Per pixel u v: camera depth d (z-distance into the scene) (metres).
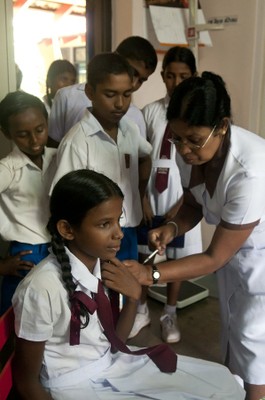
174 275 1.20
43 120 1.48
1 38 2.03
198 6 2.80
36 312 0.95
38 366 1.00
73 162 1.49
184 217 1.54
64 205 0.99
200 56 3.03
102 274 1.07
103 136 1.56
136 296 1.11
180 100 1.06
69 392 1.02
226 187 1.20
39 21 3.36
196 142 1.09
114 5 2.63
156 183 2.13
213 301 2.65
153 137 2.15
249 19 2.74
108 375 1.09
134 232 1.72
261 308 1.35
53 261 1.03
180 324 2.39
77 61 3.49
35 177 1.53
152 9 2.55
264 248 1.31
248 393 1.43
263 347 1.36
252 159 1.16
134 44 1.93
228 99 1.10
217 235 1.22
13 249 1.53
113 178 1.59
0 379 0.93
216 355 2.11
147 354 1.12
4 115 1.46
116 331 1.20
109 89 1.46
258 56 2.74
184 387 1.08
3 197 1.52
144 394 1.02
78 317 1.00
